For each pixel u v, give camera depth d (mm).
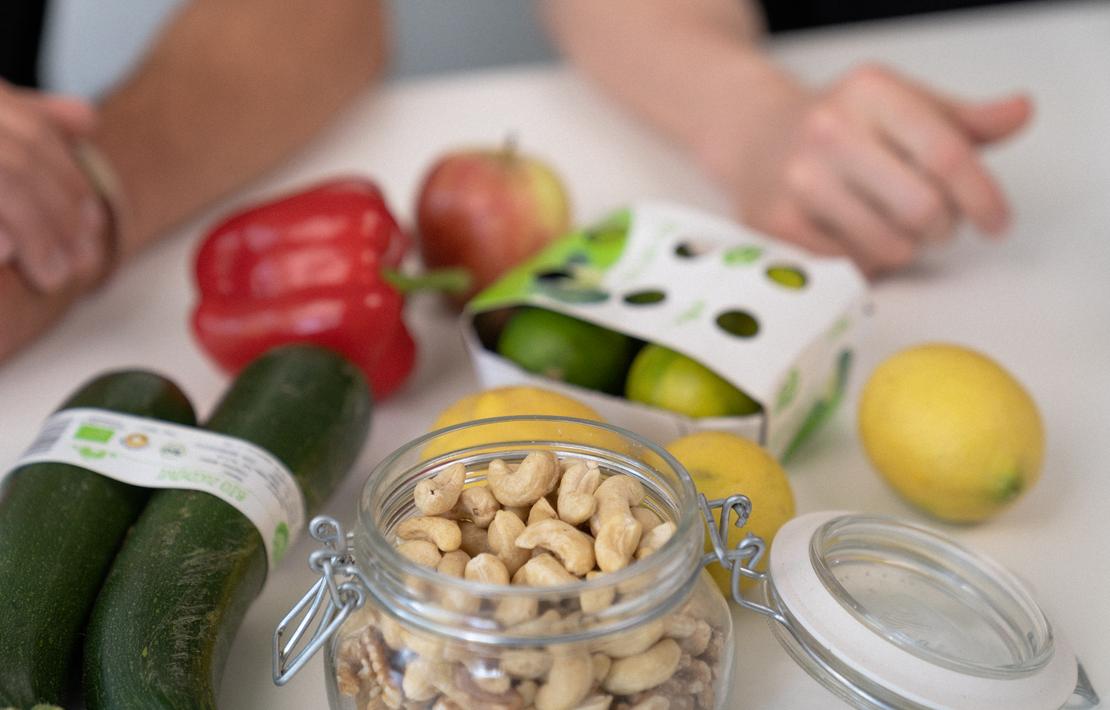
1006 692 407
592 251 619
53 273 664
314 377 547
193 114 810
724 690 415
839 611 423
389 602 388
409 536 414
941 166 701
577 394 553
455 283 650
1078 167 825
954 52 979
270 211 654
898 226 714
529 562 396
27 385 639
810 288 585
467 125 904
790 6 1189
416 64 1502
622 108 931
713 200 816
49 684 425
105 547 475
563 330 575
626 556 395
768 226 761
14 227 640
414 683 386
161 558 455
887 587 457
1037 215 779
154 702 409
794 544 448
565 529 399
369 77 964
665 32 908
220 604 449
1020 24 1020
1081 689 433
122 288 731
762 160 782
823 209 729
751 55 871
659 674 389
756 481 478
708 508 425
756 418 529
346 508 552
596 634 376
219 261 650
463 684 381
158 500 483
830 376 577
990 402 509
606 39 939
